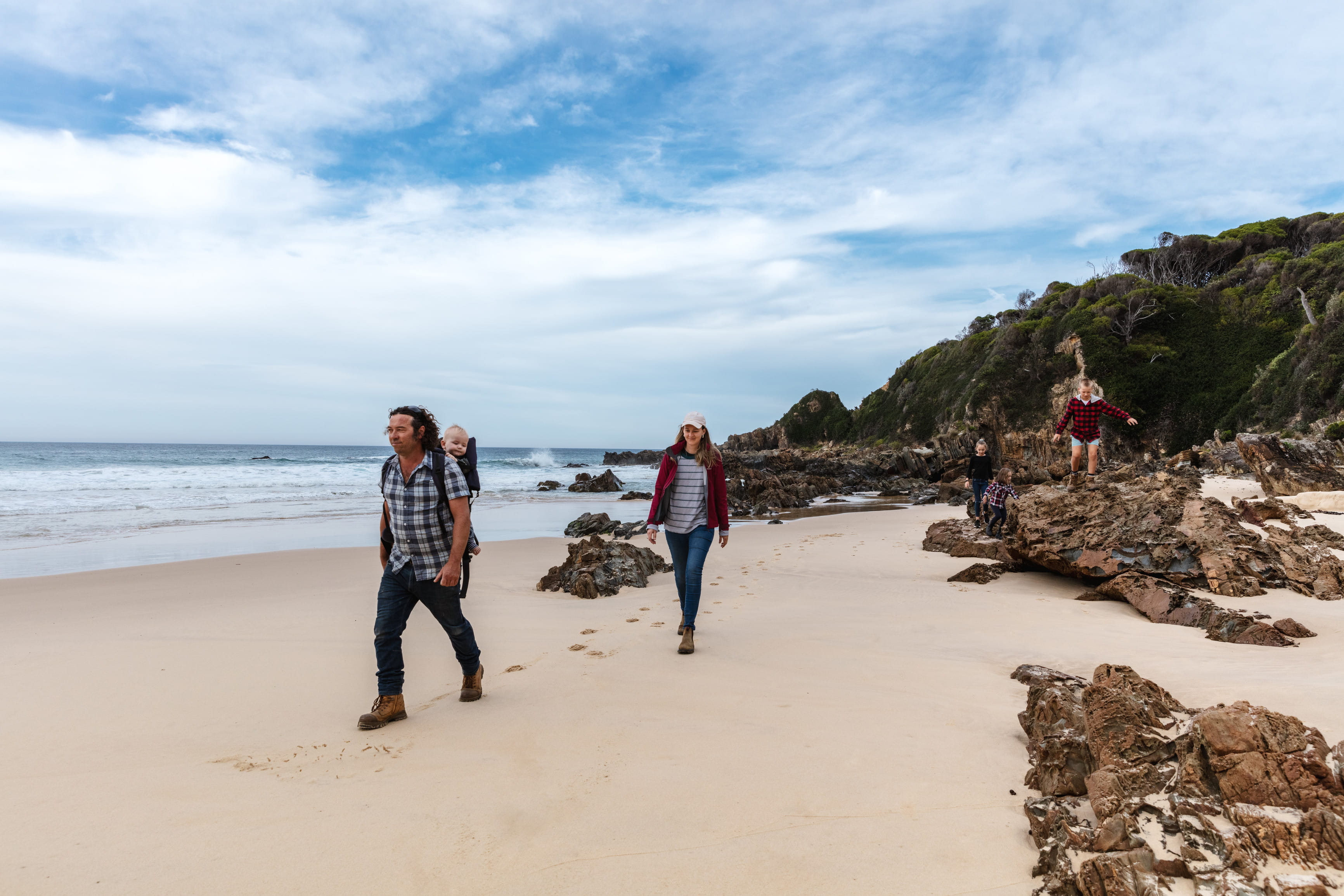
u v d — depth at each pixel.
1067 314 56.97
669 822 2.47
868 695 3.86
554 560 10.62
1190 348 49.59
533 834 2.42
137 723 3.67
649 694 3.97
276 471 39.66
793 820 2.46
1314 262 46.84
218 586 8.64
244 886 2.13
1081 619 5.68
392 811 2.61
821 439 86.62
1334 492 8.71
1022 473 24.36
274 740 3.41
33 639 5.70
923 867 2.13
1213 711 2.25
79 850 2.36
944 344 79.06
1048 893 1.96
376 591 8.09
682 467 5.41
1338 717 3.07
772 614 6.25
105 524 17.20
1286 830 1.88
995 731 3.27
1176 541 6.43
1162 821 2.05
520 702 3.90
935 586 7.45
